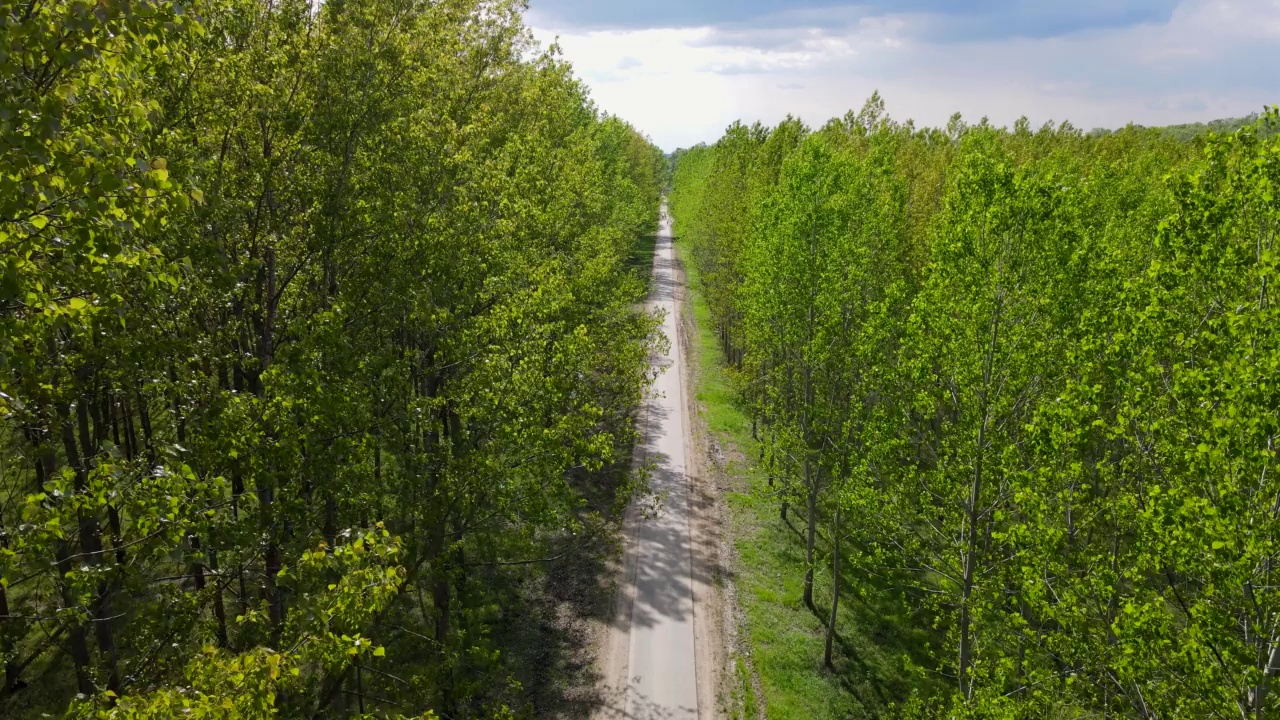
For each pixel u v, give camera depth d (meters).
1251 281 10.26
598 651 21.98
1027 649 13.53
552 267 21.59
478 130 18.39
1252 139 9.80
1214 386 8.98
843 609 24.66
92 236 6.24
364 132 14.33
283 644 8.89
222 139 12.88
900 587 25.64
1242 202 9.99
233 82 12.39
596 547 27.25
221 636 11.36
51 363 9.13
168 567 17.80
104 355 9.08
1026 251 14.62
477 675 20.11
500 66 24.72
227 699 6.27
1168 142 46.69
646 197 79.69
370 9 13.81
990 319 14.93
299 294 14.94
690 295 70.44
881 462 18.11
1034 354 14.73
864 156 39.78
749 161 49.94
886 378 17.83
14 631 8.80
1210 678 9.18
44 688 17.11
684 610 24.11
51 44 5.47
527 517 15.86
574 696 20.11
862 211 25.72
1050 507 13.52
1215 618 9.27
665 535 28.62
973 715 12.99
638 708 19.86
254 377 13.87
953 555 16.36
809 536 24.84
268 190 13.34
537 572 25.45
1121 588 13.76
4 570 6.86
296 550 11.02
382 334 15.99
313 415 10.92
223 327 12.58
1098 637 12.22
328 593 8.45
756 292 27.48
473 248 16.94
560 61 27.67
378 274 14.05
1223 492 8.77
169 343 9.57
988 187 14.84
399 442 13.47
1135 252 18.67
